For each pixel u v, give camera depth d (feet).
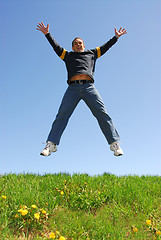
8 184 12.35
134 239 9.86
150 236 10.57
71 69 12.99
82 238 9.02
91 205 12.16
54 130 12.45
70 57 13.25
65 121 12.65
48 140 12.29
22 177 14.25
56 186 12.84
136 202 13.28
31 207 9.58
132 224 11.24
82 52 13.34
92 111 12.87
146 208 12.62
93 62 13.56
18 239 8.32
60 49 13.32
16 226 9.01
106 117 12.57
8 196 10.59
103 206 12.55
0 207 9.72
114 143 12.41
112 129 12.51
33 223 9.25
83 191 12.75
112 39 13.92
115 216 11.45
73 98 12.64
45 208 10.16
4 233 8.16
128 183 15.39
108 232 9.73
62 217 10.22
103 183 14.75
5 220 8.87
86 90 12.62
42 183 13.34
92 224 10.05
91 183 14.05
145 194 14.07
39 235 8.88
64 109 12.50
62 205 11.37
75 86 12.66
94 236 9.30
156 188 15.17
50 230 9.30
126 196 13.46
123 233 9.91
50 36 13.17
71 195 12.16
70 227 9.47
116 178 16.52
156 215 12.22
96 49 13.92
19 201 10.12
